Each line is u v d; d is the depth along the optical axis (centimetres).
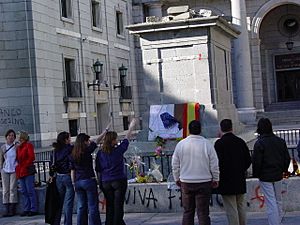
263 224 1102
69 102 3122
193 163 921
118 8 4006
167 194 1291
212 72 1512
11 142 1406
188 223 932
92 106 3419
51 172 1142
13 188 1389
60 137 1150
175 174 939
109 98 3694
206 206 927
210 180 925
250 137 1839
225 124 960
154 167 1371
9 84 2845
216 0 4284
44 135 2844
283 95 4469
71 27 3256
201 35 1506
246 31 3984
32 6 2845
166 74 1532
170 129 1488
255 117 3994
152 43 1538
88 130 3334
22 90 2836
